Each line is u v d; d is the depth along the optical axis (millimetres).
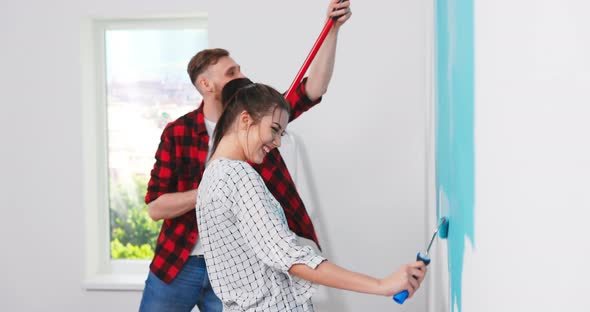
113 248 2957
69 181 2740
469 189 721
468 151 725
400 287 1137
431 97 1857
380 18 2488
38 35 2703
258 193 1237
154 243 2939
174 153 2031
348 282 1169
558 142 324
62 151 2732
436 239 1588
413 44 2482
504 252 480
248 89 1321
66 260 2764
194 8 2592
